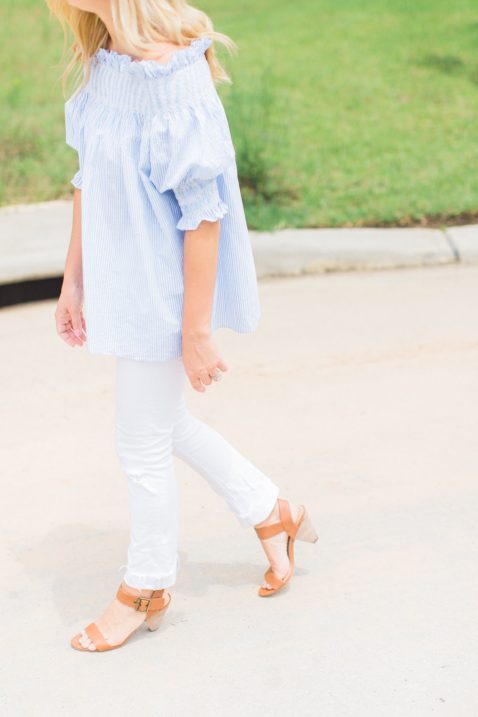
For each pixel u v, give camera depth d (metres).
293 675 4.04
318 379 6.49
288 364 6.70
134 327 3.85
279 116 10.49
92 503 5.33
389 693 3.91
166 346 3.87
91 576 4.76
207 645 4.25
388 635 4.23
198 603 4.51
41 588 4.68
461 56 11.88
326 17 13.43
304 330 7.18
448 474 5.41
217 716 3.85
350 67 11.70
